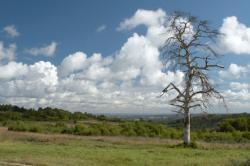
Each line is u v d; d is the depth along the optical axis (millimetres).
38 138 46094
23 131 64750
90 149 33906
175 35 43844
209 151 35188
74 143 40625
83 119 115625
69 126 74000
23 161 24328
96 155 28656
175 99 42812
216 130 72562
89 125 70062
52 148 33719
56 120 109938
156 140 50000
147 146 40031
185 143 41188
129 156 28562
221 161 25984
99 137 53000
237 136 57656
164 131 65812
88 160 25906
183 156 30250
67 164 23656
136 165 24375
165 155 30625
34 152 29938
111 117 122125
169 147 39688
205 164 24484
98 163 24781
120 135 62375
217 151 35312
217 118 76125
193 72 43000
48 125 73688
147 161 26125
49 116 115125
